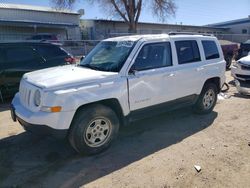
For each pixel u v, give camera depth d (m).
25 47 7.57
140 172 3.57
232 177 3.42
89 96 3.80
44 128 3.63
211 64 5.72
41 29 31.50
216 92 6.05
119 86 4.11
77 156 4.05
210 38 5.93
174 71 4.92
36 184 3.35
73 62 8.39
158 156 4.00
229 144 4.36
